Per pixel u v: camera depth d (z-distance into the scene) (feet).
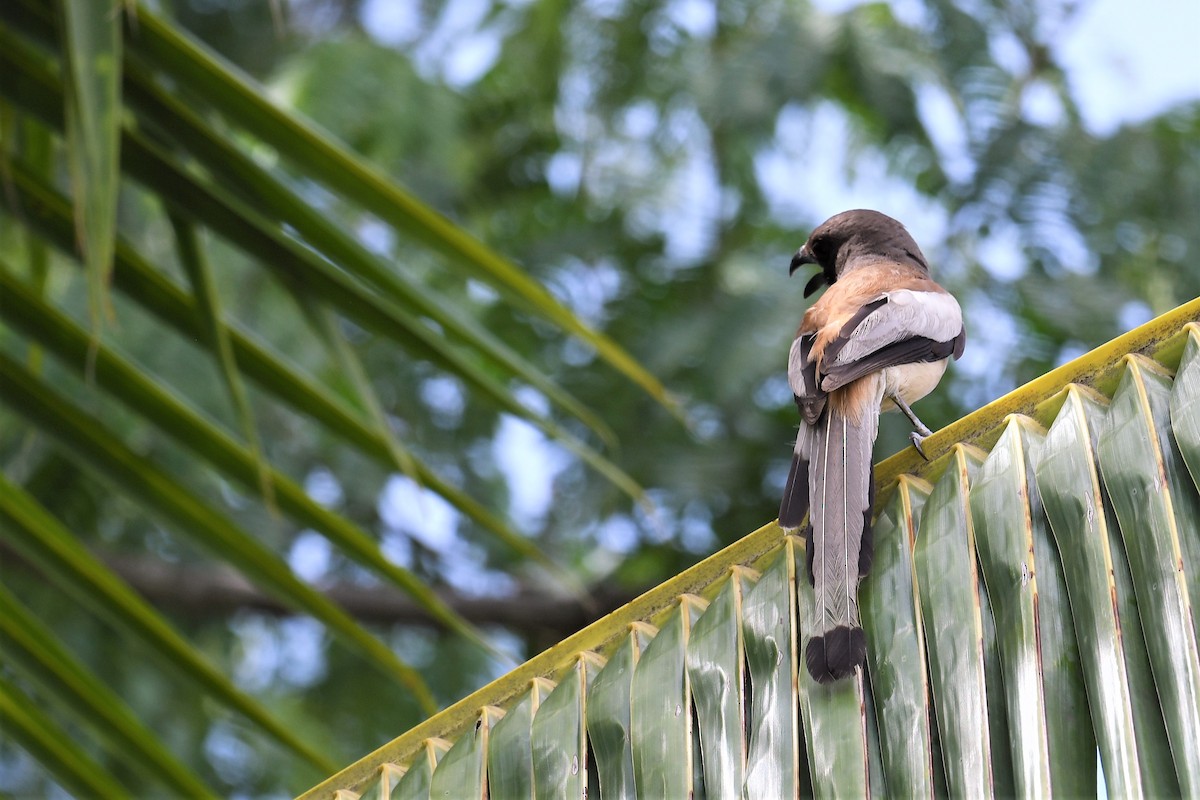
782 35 62.44
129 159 27.76
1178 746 17.84
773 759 20.39
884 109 61.11
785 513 22.95
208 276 27.99
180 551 65.26
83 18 23.24
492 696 23.26
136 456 29.53
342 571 68.39
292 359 57.98
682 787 20.31
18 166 28.55
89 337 28.76
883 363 28.76
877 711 20.33
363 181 27.89
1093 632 19.19
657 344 59.72
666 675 21.42
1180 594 18.70
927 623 20.52
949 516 21.42
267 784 62.95
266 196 27.78
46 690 29.73
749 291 60.75
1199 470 19.38
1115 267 58.08
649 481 59.36
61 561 29.50
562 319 29.25
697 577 22.89
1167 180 58.75
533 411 28.96
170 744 59.88
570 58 70.54
